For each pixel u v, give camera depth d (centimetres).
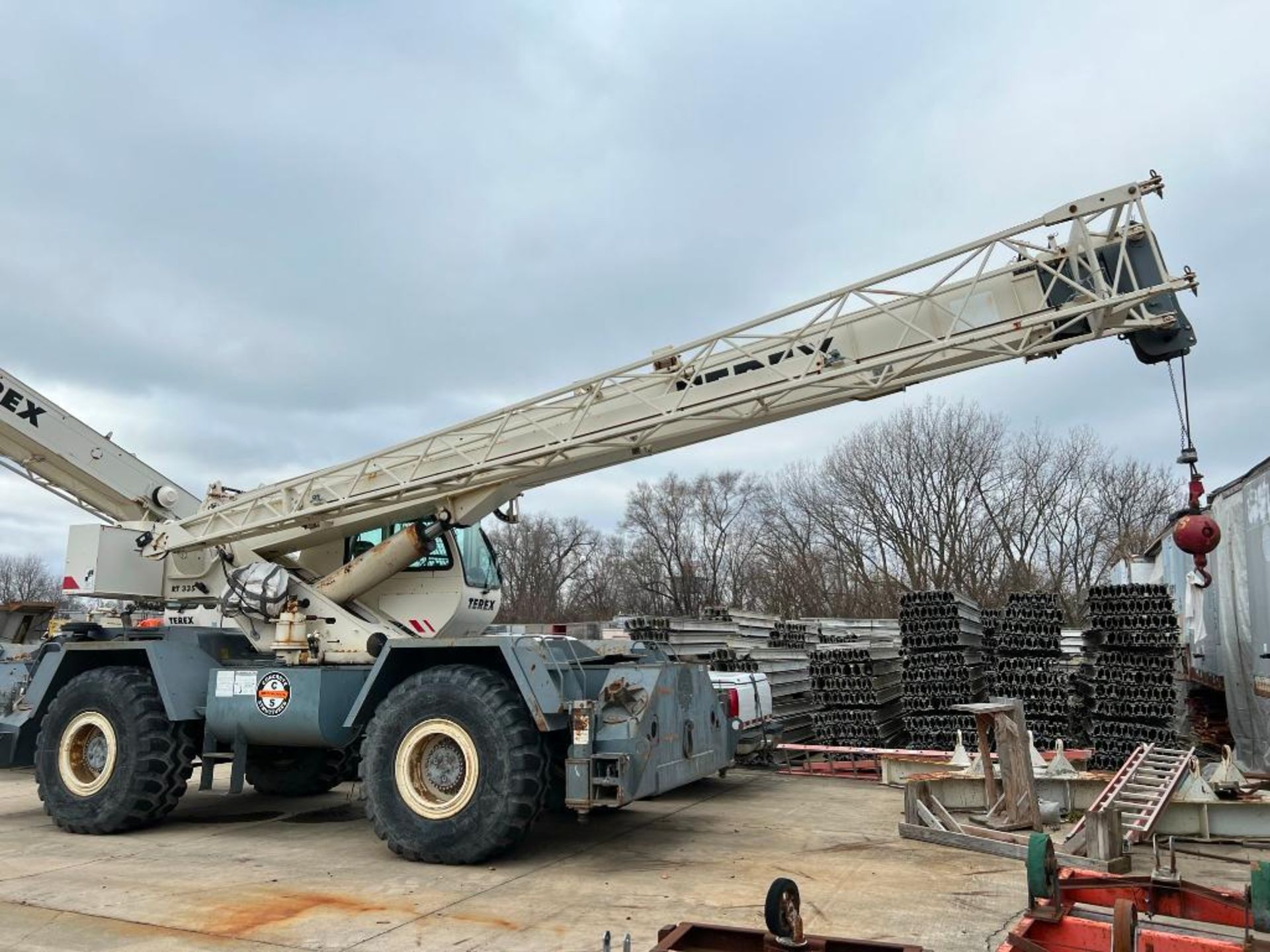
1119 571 2275
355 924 494
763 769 1164
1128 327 632
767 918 338
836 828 766
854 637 1933
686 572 5197
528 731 635
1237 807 704
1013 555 3775
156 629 840
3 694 955
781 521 4306
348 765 962
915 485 3800
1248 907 350
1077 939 356
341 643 823
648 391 789
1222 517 1263
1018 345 666
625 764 616
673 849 685
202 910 525
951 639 1162
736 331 751
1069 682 1216
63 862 652
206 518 917
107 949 459
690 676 744
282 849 695
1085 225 655
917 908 520
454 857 625
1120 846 624
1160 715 1051
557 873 606
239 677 764
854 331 727
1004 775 736
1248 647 1140
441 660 702
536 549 6094
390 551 843
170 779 766
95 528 905
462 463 836
